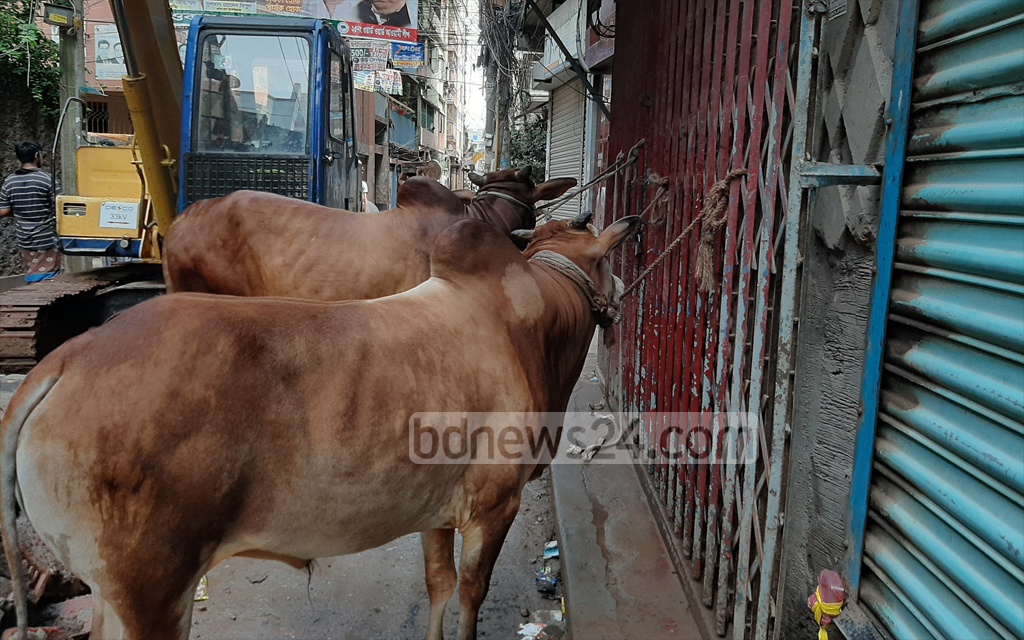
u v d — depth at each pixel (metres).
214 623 2.99
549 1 11.74
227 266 3.62
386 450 1.85
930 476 1.64
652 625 2.73
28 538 2.90
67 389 1.61
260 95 5.60
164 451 1.60
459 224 2.29
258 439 1.69
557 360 2.56
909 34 1.72
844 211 1.97
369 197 20.88
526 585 3.43
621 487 3.96
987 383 1.47
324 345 1.81
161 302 1.77
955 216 1.57
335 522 1.85
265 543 1.81
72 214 6.27
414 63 18.28
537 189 4.12
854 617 1.83
